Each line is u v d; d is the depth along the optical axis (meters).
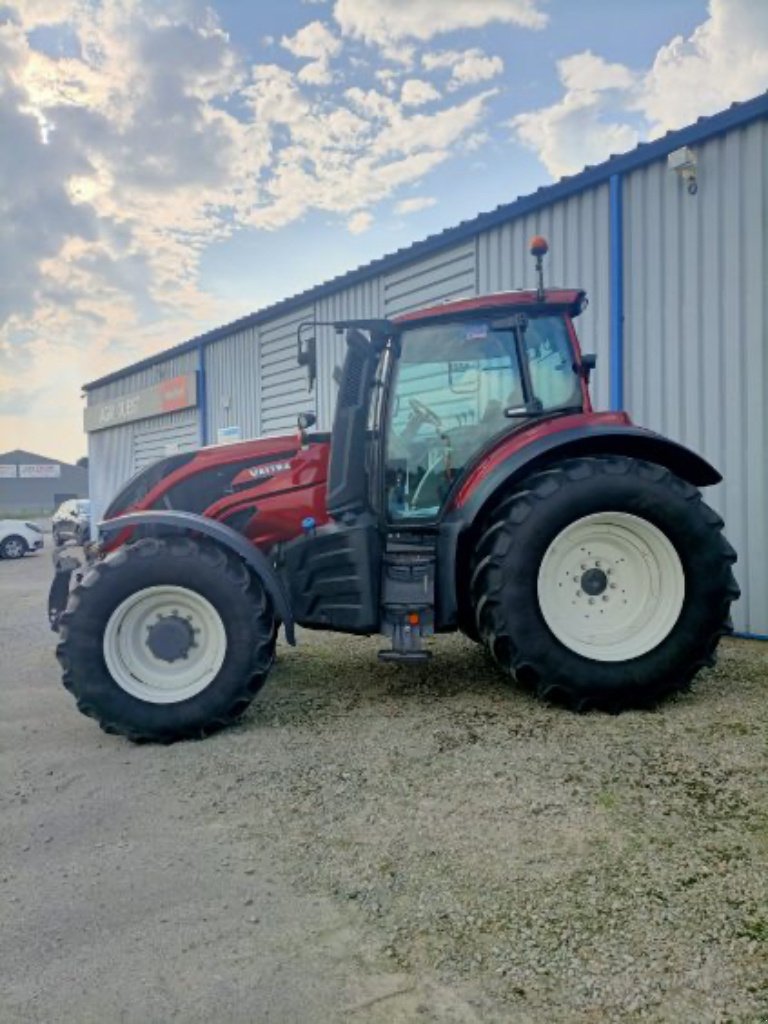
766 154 4.67
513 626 3.22
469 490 3.46
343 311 8.60
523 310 3.60
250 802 2.54
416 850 2.14
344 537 3.49
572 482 3.26
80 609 3.17
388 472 3.62
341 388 3.65
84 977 1.67
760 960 1.61
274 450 3.90
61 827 2.42
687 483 3.35
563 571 3.33
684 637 3.23
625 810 2.29
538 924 1.78
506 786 2.51
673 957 1.64
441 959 1.68
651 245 5.27
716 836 2.12
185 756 3.00
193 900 1.96
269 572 3.34
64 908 1.94
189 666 3.26
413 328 3.65
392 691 3.72
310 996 1.58
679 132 5.00
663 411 5.23
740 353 4.83
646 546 3.33
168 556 3.20
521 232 6.27
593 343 5.70
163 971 1.68
